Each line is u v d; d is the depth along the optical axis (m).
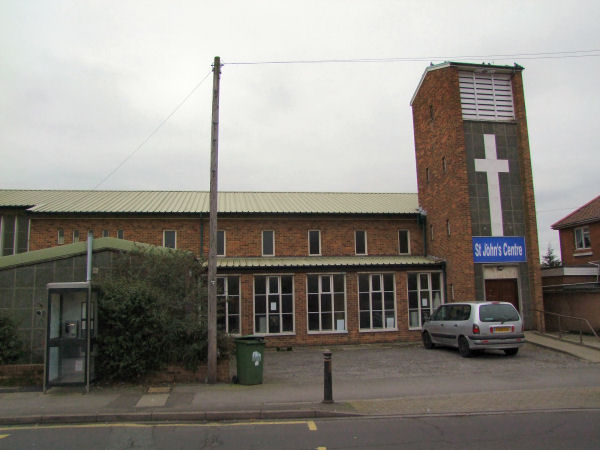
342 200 27.27
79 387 11.30
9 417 8.78
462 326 16.16
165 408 9.45
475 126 21.84
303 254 23.69
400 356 16.78
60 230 22.42
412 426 8.33
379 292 21.50
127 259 13.41
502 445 7.16
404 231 24.86
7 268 12.86
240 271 20.61
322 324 20.91
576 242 30.67
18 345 12.12
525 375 12.97
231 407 9.54
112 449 7.18
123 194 26.58
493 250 20.97
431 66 23.42
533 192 21.59
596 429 7.95
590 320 20.84
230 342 12.91
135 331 11.71
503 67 22.23
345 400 10.25
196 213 22.78
